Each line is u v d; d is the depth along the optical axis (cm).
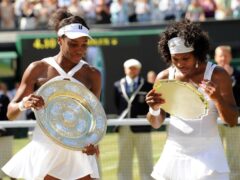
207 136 720
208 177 713
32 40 2259
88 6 2570
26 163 712
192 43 704
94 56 2250
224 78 720
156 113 732
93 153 706
